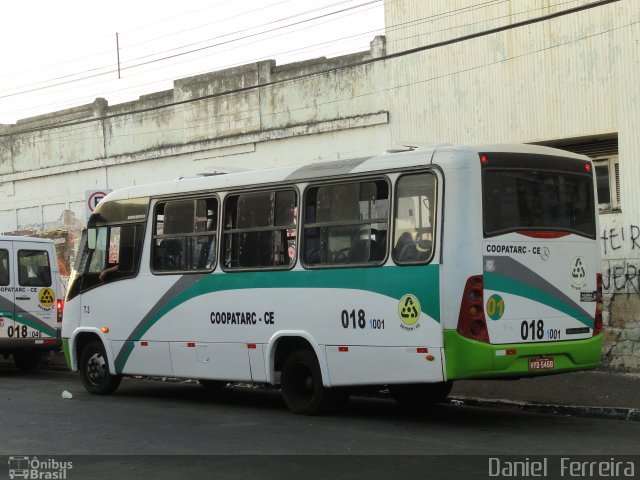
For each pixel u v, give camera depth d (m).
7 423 10.94
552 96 15.23
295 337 11.20
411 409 12.03
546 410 11.67
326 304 10.77
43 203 25.86
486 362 9.51
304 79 19.00
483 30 16.06
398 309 10.02
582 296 10.43
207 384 14.59
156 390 14.73
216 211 12.22
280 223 11.41
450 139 16.58
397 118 17.38
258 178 11.73
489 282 9.64
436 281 9.68
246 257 11.77
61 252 25.28
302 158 19.11
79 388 15.02
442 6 16.64
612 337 14.64
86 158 24.38
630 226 14.39
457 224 9.60
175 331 12.58
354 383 10.51
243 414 11.54
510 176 9.95
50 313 17.86
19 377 17.39
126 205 13.49
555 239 10.22
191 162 21.61
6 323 17.17
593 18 14.70
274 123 19.64
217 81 20.78
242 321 11.70
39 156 25.88
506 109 15.80
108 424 10.77
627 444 9.09
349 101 18.20
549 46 15.24
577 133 14.94
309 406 11.16
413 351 9.87
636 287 14.33
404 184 10.13
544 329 10.02
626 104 14.34
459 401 12.58
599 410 11.21
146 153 22.59
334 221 10.81
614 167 15.12
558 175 10.37
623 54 14.35
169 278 12.70
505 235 9.80
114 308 13.49
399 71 17.33
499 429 10.13
